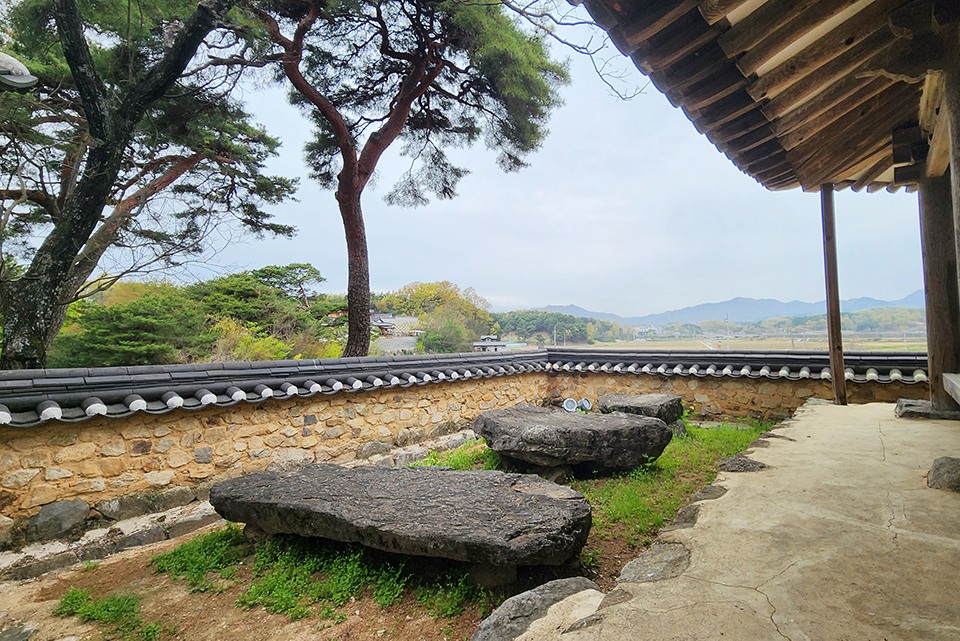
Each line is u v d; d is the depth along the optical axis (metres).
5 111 4.74
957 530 1.94
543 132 9.97
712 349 7.72
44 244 4.70
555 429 4.60
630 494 4.04
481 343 21.39
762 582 1.59
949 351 4.31
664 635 1.34
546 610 1.78
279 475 3.84
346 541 2.96
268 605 2.72
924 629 1.29
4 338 4.44
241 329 13.23
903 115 3.87
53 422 3.70
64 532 3.70
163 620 2.64
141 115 5.10
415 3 7.55
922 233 4.41
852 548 1.81
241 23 5.93
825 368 6.56
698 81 2.31
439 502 3.10
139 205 5.82
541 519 2.78
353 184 8.11
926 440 3.46
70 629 2.61
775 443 3.54
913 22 2.31
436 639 2.32
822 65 2.44
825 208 5.36
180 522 4.12
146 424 4.21
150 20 6.64
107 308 10.32
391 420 6.21
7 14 6.20
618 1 1.87
